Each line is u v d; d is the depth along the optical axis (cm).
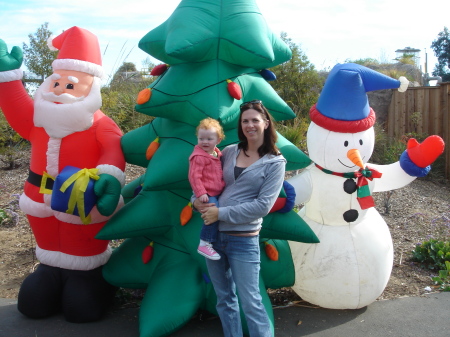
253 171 283
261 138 287
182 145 357
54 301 378
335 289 378
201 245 291
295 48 1108
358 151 368
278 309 400
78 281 376
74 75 371
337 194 381
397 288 452
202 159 288
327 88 375
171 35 343
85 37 380
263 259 381
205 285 362
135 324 372
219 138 296
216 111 338
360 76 369
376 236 388
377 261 382
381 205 736
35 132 377
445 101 950
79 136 369
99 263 388
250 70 386
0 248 558
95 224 375
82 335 352
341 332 360
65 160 366
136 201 387
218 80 353
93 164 373
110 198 346
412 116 1028
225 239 287
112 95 922
